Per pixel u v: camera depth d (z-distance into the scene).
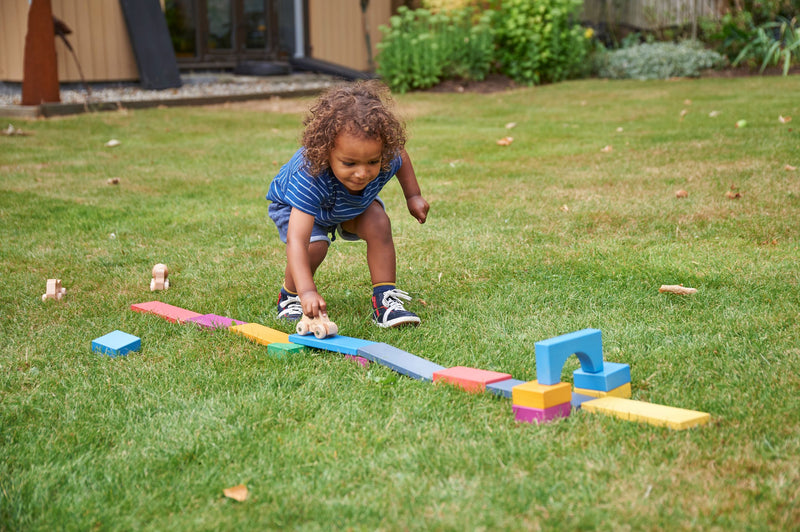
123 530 1.59
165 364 2.49
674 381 2.23
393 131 2.42
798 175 5.01
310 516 1.60
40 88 9.48
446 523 1.54
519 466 1.76
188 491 1.71
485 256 3.66
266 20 13.45
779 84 10.55
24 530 1.60
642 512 1.56
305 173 2.59
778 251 3.49
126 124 8.89
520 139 7.42
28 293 3.33
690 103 9.23
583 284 3.20
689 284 3.15
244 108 10.41
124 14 11.02
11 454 1.93
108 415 2.11
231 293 3.29
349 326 2.83
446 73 12.46
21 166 6.46
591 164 5.96
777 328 2.62
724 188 4.80
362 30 14.37
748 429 1.90
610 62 12.96
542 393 1.93
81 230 4.43
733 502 1.58
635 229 4.03
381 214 2.85
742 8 13.19
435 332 2.72
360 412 2.07
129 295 3.29
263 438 1.95
